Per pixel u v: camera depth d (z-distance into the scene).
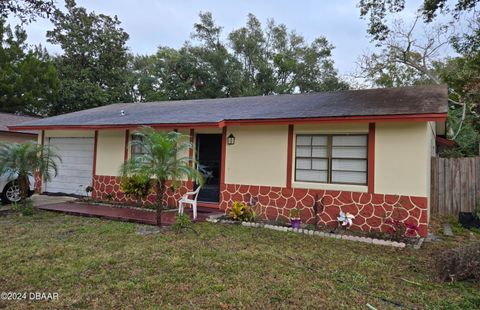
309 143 8.16
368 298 3.82
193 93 28.03
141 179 9.25
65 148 11.98
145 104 14.40
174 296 3.73
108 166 10.90
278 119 7.79
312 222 7.91
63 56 26.28
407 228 6.81
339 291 4.00
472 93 11.56
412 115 6.49
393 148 7.15
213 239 6.27
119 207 9.38
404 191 7.02
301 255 5.44
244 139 8.88
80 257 5.00
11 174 8.47
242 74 29.02
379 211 7.22
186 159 7.52
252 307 3.52
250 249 5.69
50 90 22.75
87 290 3.83
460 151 13.63
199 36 30.14
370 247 6.10
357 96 9.45
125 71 29.52
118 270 4.50
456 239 6.92
